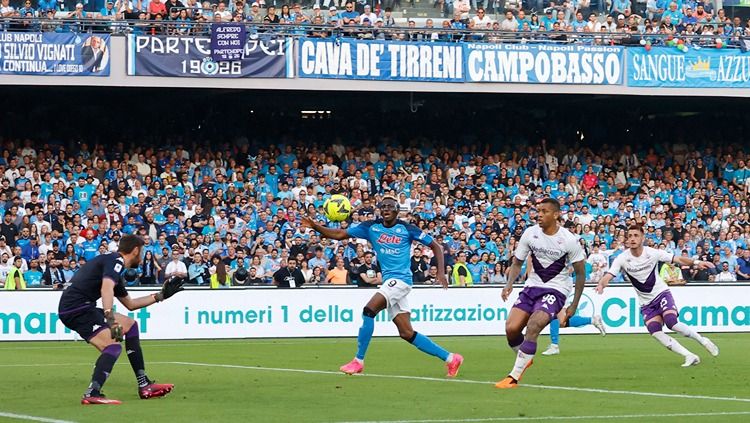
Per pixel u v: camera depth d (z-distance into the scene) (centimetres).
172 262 4284
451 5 5456
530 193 5309
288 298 3794
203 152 5216
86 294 1830
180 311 3709
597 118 5872
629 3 5506
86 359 2884
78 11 4888
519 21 5325
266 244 4616
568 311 2109
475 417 1638
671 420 1605
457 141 5672
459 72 5028
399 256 2286
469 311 3881
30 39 4619
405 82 4981
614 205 5294
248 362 2764
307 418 1627
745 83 5231
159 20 4747
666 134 5916
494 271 4588
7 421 1588
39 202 4666
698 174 5634
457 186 5275
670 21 5419
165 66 4759
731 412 1708
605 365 2647
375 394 1969
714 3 5672
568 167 5531
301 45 4881
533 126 5803
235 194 4969
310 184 5112
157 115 5444
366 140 5562
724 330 3978
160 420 1603
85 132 5338
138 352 1888
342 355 3012
